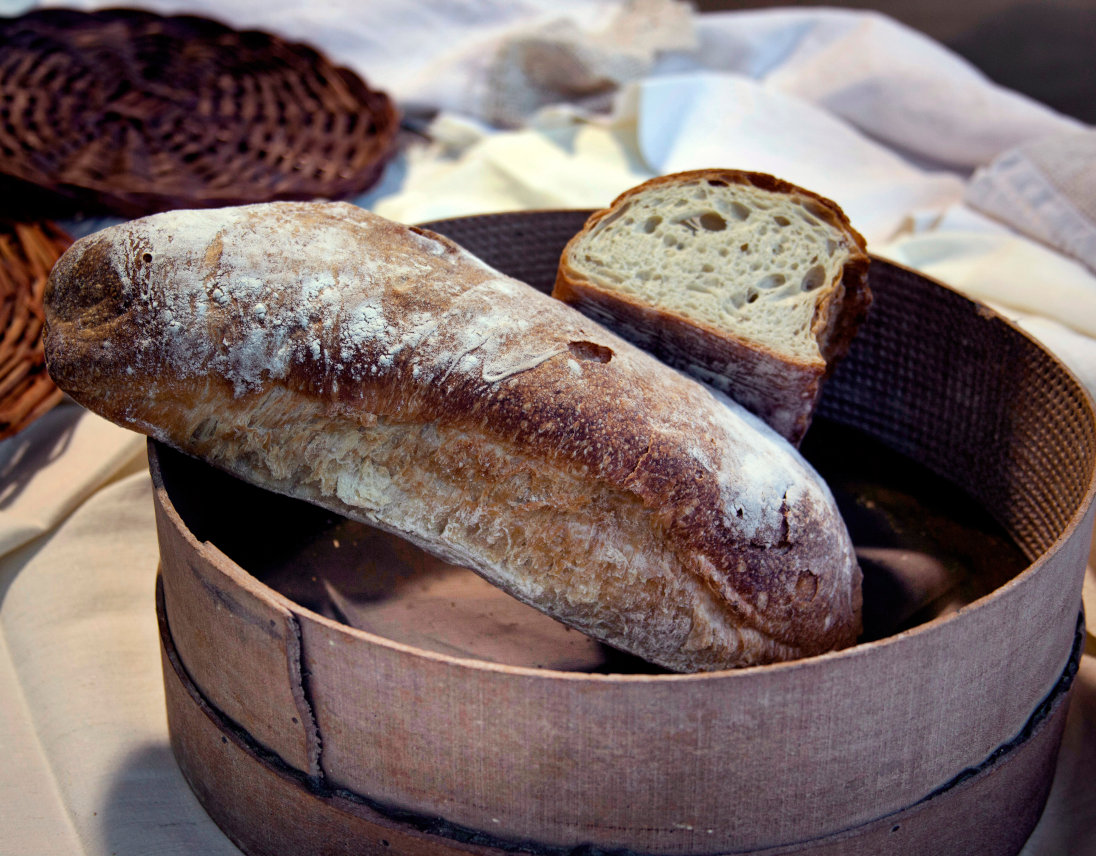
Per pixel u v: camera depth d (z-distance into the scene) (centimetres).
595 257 65
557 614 59
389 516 59
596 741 51
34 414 71
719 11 127
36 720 64
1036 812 60
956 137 96
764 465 59
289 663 52
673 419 58
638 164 95
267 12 107
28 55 93
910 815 54
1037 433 66
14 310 76
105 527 72
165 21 98
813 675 50
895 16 121
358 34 107
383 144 90
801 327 63
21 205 82
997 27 118
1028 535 67
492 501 58
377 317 58
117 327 58
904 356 73
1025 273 82
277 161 89
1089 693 64
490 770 52
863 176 94
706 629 58
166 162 88
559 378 57
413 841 53
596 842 52
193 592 55
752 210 66
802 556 59
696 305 63
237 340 58
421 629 63
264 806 56
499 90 101
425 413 58
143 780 62
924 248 86
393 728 52
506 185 92
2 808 61
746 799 52
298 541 66
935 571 66
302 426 59
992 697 54
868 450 74
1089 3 119
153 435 60
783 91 102
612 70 100
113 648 67
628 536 58
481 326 58
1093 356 75
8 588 70
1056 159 88
